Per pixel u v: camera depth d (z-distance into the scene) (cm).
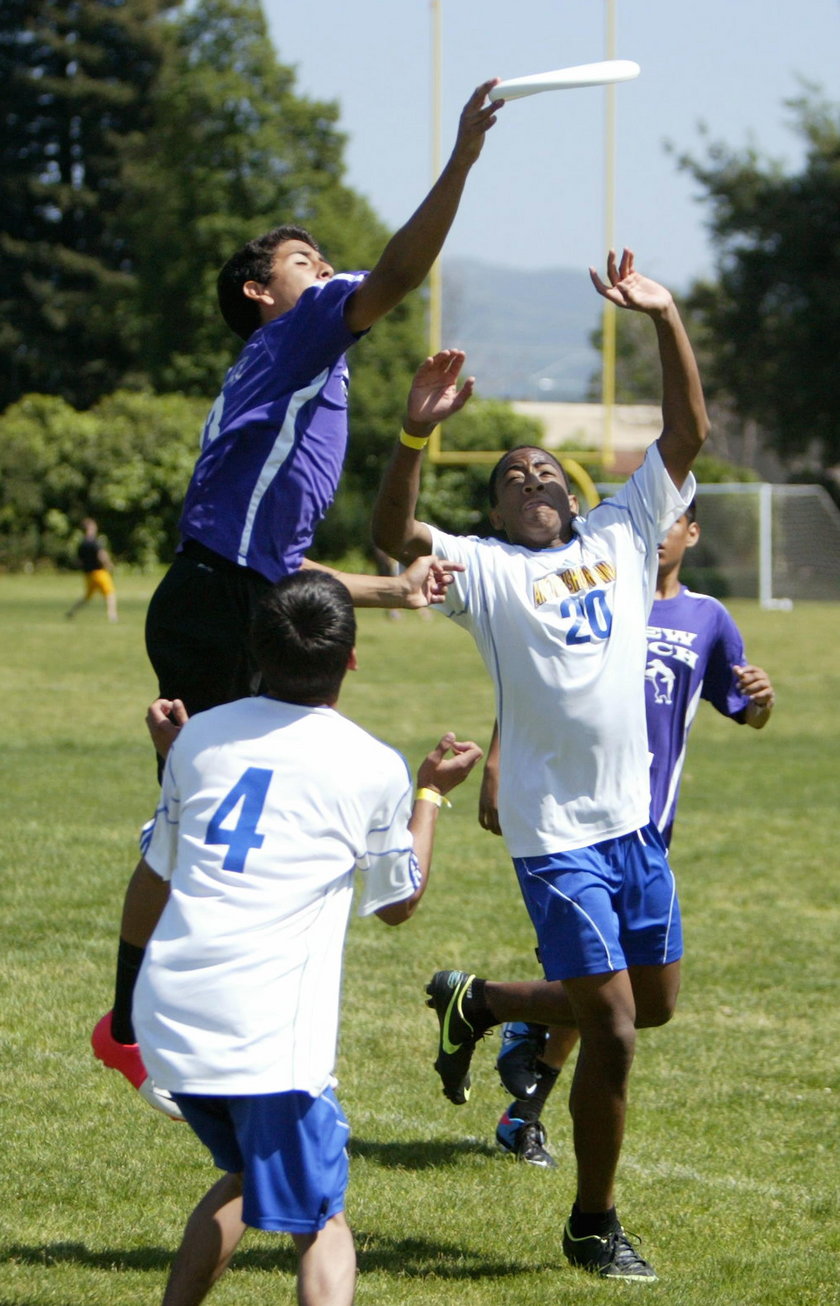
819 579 7975
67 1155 986
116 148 13175
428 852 718
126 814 2169
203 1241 658
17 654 4647
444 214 723
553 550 879
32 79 13062
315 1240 634
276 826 643
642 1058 1252
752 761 2933
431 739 2970
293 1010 626
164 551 9325
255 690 809
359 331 768
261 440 780
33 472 9212
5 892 1689
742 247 9200
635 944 880
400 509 846
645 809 867
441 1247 884
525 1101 1041
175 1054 618
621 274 862
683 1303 804
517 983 975
